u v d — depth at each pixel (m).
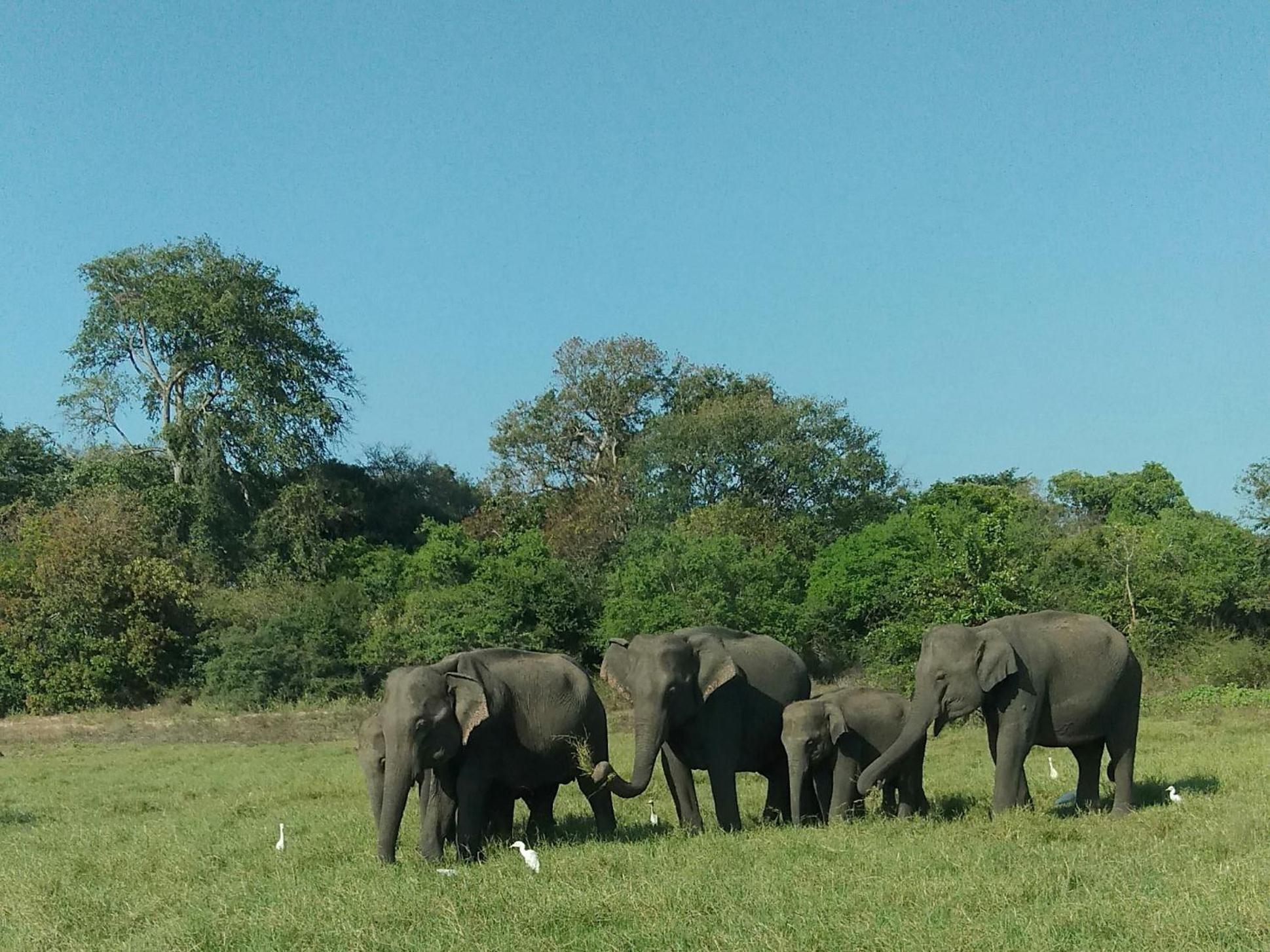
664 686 13.69
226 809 17.66
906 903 9.04
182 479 53.56
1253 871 9.13
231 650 39.88
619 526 54.59
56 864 12.98
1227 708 30.05
